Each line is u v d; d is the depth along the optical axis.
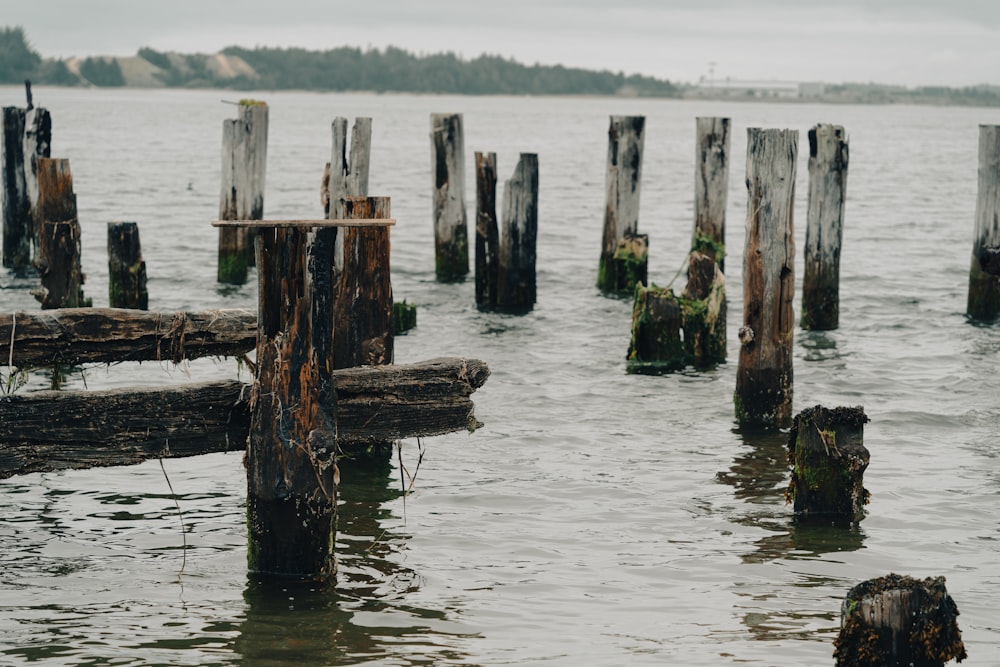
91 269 24.39
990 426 13.84
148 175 47.38
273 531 8.63
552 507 10.88
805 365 16.94
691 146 90.19
